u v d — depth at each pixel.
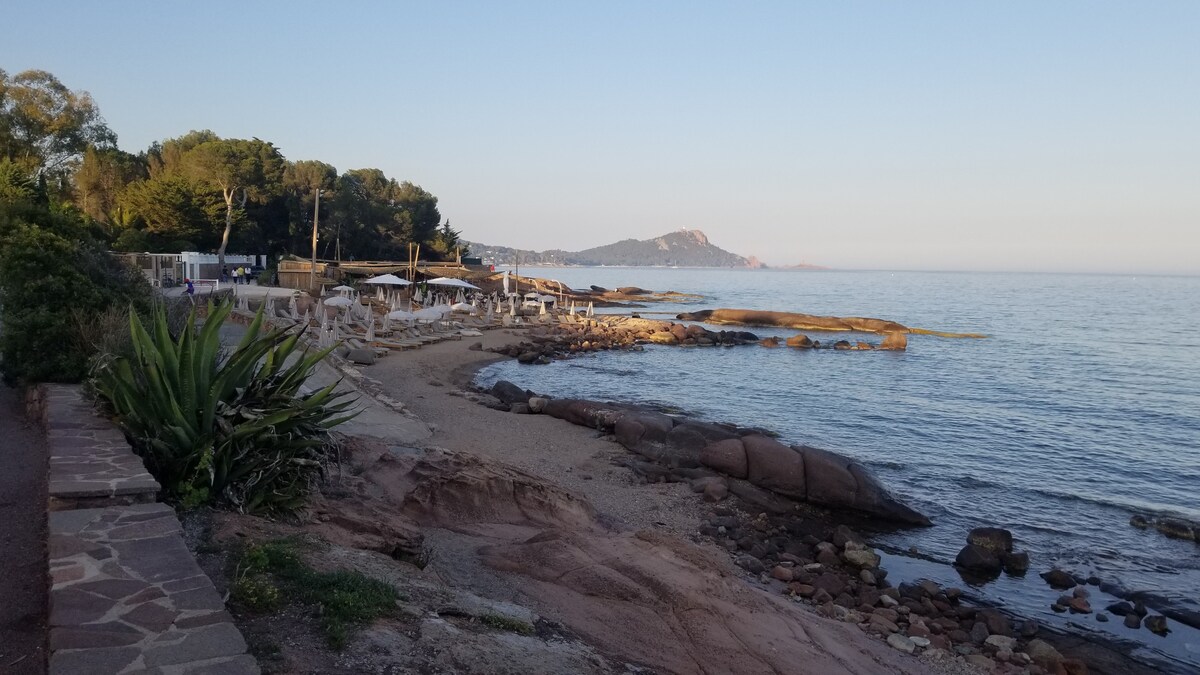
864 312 94.88
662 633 8.09
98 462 7.51
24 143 46.81
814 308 101.62
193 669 4.18
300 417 8.24
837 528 15.55
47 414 9.91
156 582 5.20
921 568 14.36
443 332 42.69
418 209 104.62
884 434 25.59
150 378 7.59
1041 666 10.77
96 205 60.16
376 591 5.87
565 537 10.48
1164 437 26.31
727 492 17.30
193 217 62.38
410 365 31.08
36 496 7.73
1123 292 190.62
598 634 7.63
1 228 14.20
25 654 4.69
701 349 49.41
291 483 7.97
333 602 5.43
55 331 12.45
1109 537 16.22
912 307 106.94
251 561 5.82
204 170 67.25
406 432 18.36
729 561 13.62
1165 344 59.25
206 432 7.57
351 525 8.22
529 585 8.71
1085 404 32.41
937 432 26.19
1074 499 18.84
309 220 83.75
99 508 6.58
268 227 78.06
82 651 4.25
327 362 24.09
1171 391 36.31
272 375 8.48
